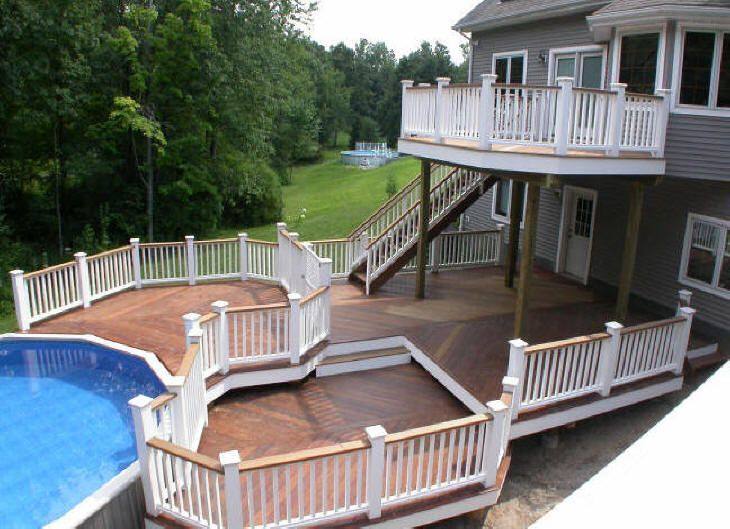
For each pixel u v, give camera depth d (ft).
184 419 18.76
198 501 16.28
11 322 42.34
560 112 24.22
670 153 28.60
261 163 87.10
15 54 54.19
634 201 28.99
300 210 103.65
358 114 256.73
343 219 89.71
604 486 5.49
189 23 60.75
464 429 17.93
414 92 32.07
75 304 34.09
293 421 23.17
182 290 38.32
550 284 40.06
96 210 69.05
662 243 33.76
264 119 73.56
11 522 17.95
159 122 65.46
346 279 40.63
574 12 36.63
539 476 22.45
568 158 24.66
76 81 58.23
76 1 55.93
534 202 25.40
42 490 19.44
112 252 36.35
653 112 27.40
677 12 27.02
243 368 25.08
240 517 15.75
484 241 44.34
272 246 39.55
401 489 18.35
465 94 27.09
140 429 16.53
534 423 22.09
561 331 30.60
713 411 5.83
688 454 5.42
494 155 25.57
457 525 19.79
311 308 26.86
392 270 37.14
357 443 16.58
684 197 32.12
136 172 71.15
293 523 16.28
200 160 70.49
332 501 17.81
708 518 4.76
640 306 35.40
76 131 64.44
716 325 30.60
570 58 38.75
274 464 15.55
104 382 26.94
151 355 27.99
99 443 22.13
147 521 17.19
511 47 44.93
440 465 17.87
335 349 28.17
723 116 28.02
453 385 24.97
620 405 24.35
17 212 65.77
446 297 36.35
